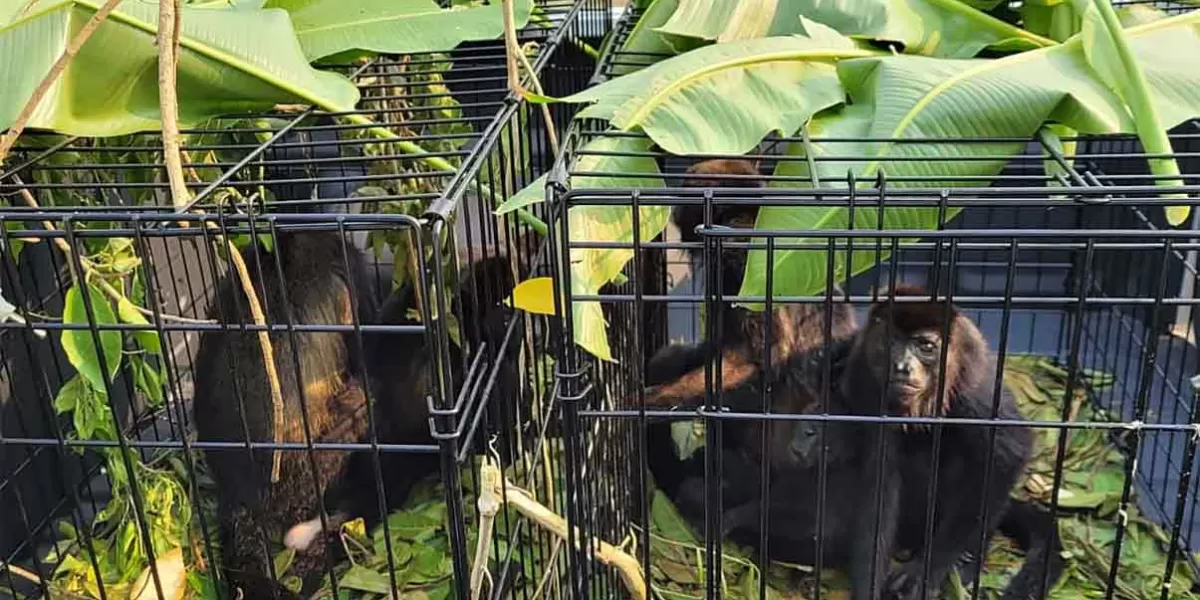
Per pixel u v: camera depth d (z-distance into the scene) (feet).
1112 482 7.72
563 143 4.70
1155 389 8.75
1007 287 3.68
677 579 6.82
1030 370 9.30
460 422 3.82
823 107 5.00
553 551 6.03
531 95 4.80
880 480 4.24
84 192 6.27
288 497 6.44
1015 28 5.90
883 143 4.83
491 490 4.00
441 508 7.39
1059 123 5.19
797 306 7.16
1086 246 3.88
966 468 6.72
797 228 4.55
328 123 6.95
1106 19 5.04
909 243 4.70
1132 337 8.55
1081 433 8.27
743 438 7.39
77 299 4.68
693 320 9.53
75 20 4.93
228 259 3.84
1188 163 6.88
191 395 8.36
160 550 6.21
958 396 6.53
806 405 7.11
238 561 6.46
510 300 5.04
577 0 8.00
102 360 3.99
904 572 6.98
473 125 6.25
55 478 7.56
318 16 6.11
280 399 4.11
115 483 6.31
